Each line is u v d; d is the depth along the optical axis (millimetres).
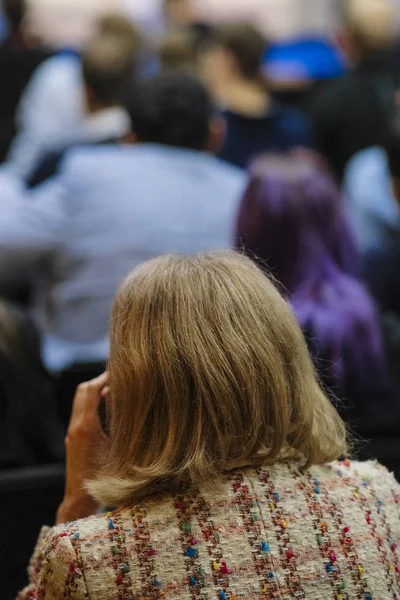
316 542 3439
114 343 3559
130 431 3469
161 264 3664
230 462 3467
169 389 3420
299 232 5676
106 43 9570
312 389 3695
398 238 8797
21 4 14031
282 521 3432
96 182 7070
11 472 4590
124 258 6996
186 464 3373
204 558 3322
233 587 3307
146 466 3430
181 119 7312
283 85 13727
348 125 11844
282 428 3480
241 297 3559
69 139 10445
